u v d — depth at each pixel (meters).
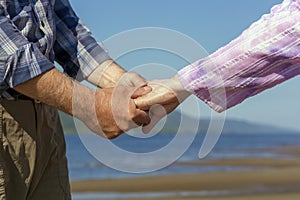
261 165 22.97
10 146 2.46
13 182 2.48
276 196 13.78
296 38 2.31
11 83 2.36
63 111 2.40
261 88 2.42
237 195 13.99
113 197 13.98
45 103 2.44
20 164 2.48
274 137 69.19
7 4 2.42
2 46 2.36
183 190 14.90
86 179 17.52
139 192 14.62
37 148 2.53
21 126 2.48
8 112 2.46
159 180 16.77
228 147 41.41
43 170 2.60
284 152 34.50
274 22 2.33
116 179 17.09
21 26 2.45
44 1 2.53
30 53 2.36
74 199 13.73
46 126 2.58
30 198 2.58
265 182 16.36
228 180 16.97
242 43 2.37
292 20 2.30
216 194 14.20
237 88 2.41
